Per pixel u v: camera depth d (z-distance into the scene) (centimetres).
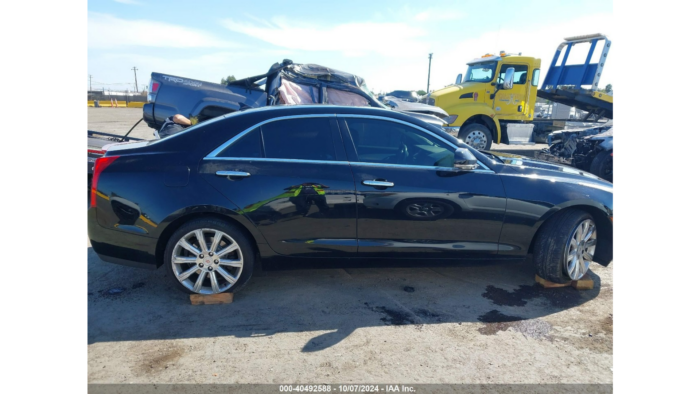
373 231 352
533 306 351
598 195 370
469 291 379
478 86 1161
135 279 394
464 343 295
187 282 344
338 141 355
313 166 346
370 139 362
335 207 345
